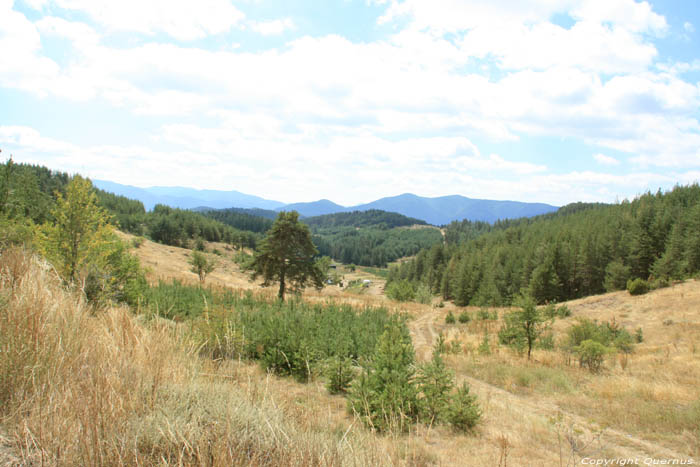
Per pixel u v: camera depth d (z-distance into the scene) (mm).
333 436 2672
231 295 21891
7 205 11391
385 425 3723
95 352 2986
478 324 33062
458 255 119250
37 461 1694
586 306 39094
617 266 56281
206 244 137000
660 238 60469
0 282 3367
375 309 27906
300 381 8953
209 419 2479
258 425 2512
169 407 2467
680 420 8336
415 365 9203
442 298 100375
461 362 16797
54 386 2236
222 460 1886
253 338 9875
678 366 14914
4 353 2227
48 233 10828
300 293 30641
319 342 10781
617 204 105375
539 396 11211
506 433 7305
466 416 7398
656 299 35469
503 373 14133
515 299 19406
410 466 2914
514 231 127000
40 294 3385
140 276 13719
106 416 2002
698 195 81000
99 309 4461
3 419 1965
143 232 122250
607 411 9336
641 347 22078
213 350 4586
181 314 11656
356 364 11562
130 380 2701
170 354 3594
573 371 14828
